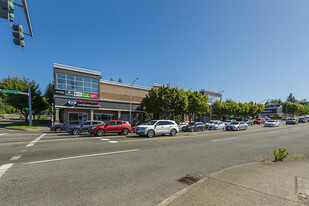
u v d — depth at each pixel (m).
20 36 6.19
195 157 7.11
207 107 37.06
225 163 6.31
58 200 3.32
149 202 3.31
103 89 31.36
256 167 5.29
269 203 2.98
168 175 4.88
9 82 29.78
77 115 28.91
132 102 34.53
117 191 3.77
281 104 89.38
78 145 9.48
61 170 5.12
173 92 30.41
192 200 3.13
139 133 14.04
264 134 18.31
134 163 5.98
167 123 15.22
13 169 5.14
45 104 34.91
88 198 3.42
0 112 76.19
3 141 11.11
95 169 5.26
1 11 5.09
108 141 11.12
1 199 3.30
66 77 26.86
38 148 8.54
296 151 9.02
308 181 4.05
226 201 3.06
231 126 23.56
